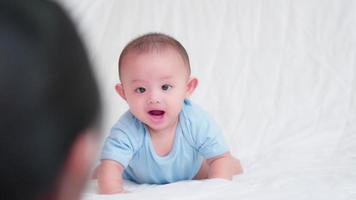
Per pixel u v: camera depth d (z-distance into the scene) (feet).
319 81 5.02
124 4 5.93
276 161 3.83
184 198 2.95
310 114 4.63
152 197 2.98
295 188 3.11
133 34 5.58
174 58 3.43
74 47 0.78
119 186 3.33
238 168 3.63
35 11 0.77
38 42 0.76
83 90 0.78
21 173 0.74
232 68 5.22
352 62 5.23
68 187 0.78
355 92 4.88
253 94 4.92
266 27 5.67
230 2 5.90
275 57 5.33
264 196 2.95
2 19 0.75
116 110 4.43
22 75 0.74
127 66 3.43
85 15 5.77
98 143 0.80
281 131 4.41
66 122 0.77
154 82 3.38
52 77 0.76
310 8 5.82
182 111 3.56
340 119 4.52
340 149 4.03
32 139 0.75
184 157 3.58
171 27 5.67
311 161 3.79
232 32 5.62
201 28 5.65
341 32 5.57
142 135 3.51
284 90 4.94
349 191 3.05
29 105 0.74
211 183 3.19
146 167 3.58
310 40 5.52
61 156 0.77
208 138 3.52
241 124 4.54
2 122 0.74
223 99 4.86
